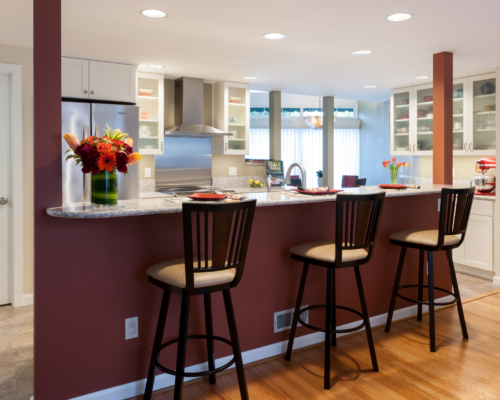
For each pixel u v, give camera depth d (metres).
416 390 2.33
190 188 5.34
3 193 3.74
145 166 5.07
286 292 2.80
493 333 3.11
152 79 4.77
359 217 2.38
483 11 2.88
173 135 5.25
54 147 2.08
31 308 3.71
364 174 10.80
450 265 3.01
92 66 4.11
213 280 1.96
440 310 3.60
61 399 2.14
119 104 4.41
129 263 2.29
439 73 3.93
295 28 3.20
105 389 2.25
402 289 3.44
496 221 4.40
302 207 2.85
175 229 2.42
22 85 3.69
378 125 10.24
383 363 2.65
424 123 5.45
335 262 2.35
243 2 2.68
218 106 5.35
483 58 4.13
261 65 4.41
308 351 2.82
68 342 2.14
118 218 2.25
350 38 3.46
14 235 3.71
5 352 2.85
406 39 3.50
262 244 2.69
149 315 2.35
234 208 1.90
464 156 5.33
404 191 3.17
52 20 2.04
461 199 2.83
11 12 2.83
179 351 1.93
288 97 10.73
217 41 3.52
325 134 6.50
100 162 2.09
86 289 2.18
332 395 2.28
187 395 2.30
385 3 2.72
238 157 5.82
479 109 4.88
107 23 3.06
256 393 2.31
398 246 3.38
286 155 10.55
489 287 4.30
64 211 1.93
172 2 2.67
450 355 2.76
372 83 5.43
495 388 2.35
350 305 3.12
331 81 5.29
